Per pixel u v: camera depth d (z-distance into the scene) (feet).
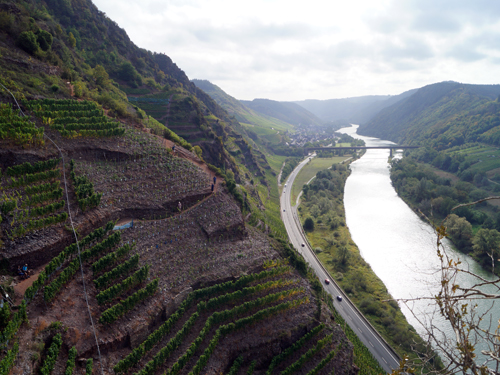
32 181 195.21
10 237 162.40
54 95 288.51
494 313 308.40
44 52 327.47
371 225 583.58
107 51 639.35
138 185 257.34
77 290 166.71
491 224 534.37
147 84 627.46
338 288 389.19
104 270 183.42
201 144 506.48
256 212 418.31
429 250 481.87
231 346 197.98
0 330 126.82
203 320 201.05
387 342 303.68
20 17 343.26
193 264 226.58
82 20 623.36
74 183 213.25
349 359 232.94
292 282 256.52
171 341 173.68
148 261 208.33
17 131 208.74
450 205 587.27
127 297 179.11
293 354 216.74
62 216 183.52
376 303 358.23
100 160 260.62
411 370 51.39
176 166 299.79
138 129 338.54
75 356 139.95
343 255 444.14
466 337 46.03
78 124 260.62
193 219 261.65
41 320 143.64
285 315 230.07
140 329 168.96
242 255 252.83
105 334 157.58
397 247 495.41
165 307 187.73
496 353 43.29
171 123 522.06
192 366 175.63
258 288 230.27
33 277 160.35
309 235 541.34
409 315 347.97
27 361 124.16
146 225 233.55
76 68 411.54
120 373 149.89
